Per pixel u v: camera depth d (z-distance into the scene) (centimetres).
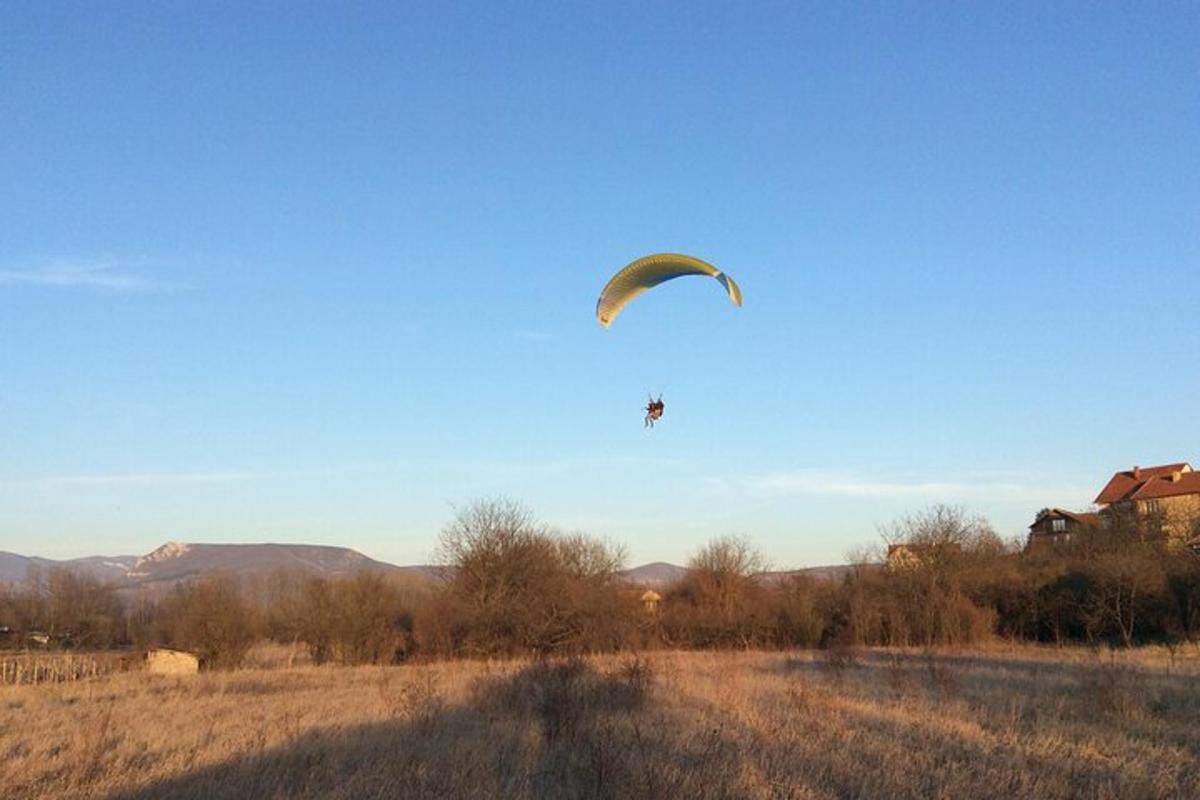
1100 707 2084
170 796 1278
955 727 1858
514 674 2628
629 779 1249
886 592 5481
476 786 1250
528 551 5256
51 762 1570
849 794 1305
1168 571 4903
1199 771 1466
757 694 2491
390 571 5462
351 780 1303
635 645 4928
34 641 6228
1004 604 5416
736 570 6150
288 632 5303
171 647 4931
